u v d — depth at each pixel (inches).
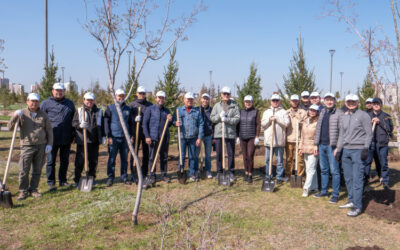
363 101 497.0
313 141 234.1
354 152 195.9
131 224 173.9
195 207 202.2
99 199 218.4
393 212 188.5
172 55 465.7
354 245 152.0
